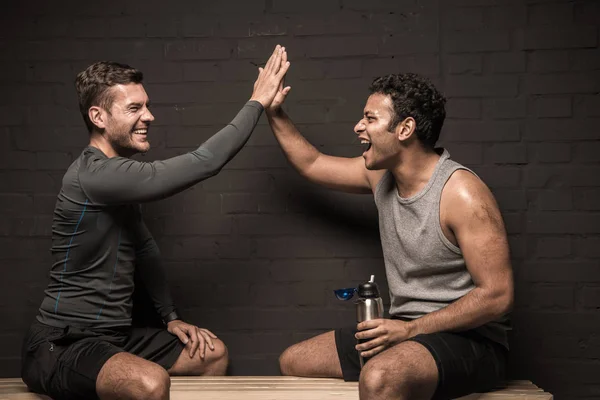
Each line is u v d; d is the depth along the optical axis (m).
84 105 2.63
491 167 3.13
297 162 2.95
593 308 3.11
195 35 3.20
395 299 2.71
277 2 3.18
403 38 3.14
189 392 2.62
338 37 3.16
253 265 3.22
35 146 3.21
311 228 3.20
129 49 3.21
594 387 3.11
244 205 3.21
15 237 3.21
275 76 2.79
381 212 2.72
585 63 3.09
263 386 2.71
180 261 3.22
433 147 2.63
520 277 3.13
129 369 2.27
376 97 2.55
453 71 3.12
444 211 2.48
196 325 3.22
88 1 3.21
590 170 3.09
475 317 2.40
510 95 3.12
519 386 2.71
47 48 3.20
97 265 2.59
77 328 2.55
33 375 2.49
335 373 2.81
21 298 3.22
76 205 2.54
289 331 3.21
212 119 3.20
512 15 3.11
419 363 2.26
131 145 2.64
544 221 3.12
